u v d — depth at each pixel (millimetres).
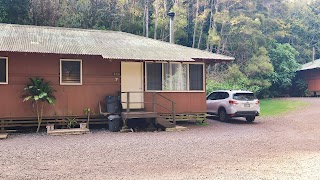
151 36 32844
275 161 7590
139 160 7676
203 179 5992
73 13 28297
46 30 15422
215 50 35250
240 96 16375
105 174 6348
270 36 39375
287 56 36500
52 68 13461
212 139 11094
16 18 25562
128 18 32469
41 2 26641
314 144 10141
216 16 34406
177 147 9477
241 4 36719
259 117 19203
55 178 6039
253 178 6062
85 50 13266
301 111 21750
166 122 13789
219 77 30781
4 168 6820
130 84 14734
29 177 6109
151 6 34500
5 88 12844
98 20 29688
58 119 13531
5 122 12820
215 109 17391
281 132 13039
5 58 12859
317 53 48000
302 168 6867
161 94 15133
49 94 13016
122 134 12445
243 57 34344
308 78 38094
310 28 50812
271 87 35281
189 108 15609
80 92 13844
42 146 9570
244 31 33750
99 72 14172
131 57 13219
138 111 14445
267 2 48250
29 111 13109
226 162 7480
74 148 9234
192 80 15758
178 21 32969
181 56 14586
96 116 14039
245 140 10906
